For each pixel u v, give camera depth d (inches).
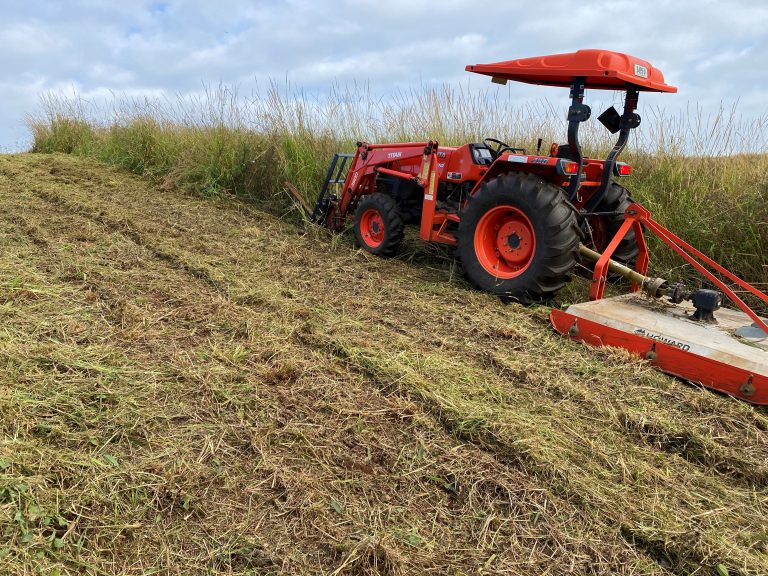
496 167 184.2
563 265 163.8
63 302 143.8
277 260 201.6
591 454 96.1
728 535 79.3
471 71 181.6
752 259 194.5
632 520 80.8
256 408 103.1
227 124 343.0
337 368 119.8
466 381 117.7
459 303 169.8
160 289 160.1
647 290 152.9
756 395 113.3
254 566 70.1
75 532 72.4
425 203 201.9
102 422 94.7
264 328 137.6
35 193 280.2
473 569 71.7
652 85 163.2
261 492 82.6
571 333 143.7
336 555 72.4
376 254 223.5
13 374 104.4
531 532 78.2
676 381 124.0
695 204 215.3
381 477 87.6
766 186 199.3
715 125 240.8
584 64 157.6
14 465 80.4
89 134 466.9
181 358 119.0
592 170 189.0
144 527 75.0
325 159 304.7
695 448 100.3
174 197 303.1
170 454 88.7
